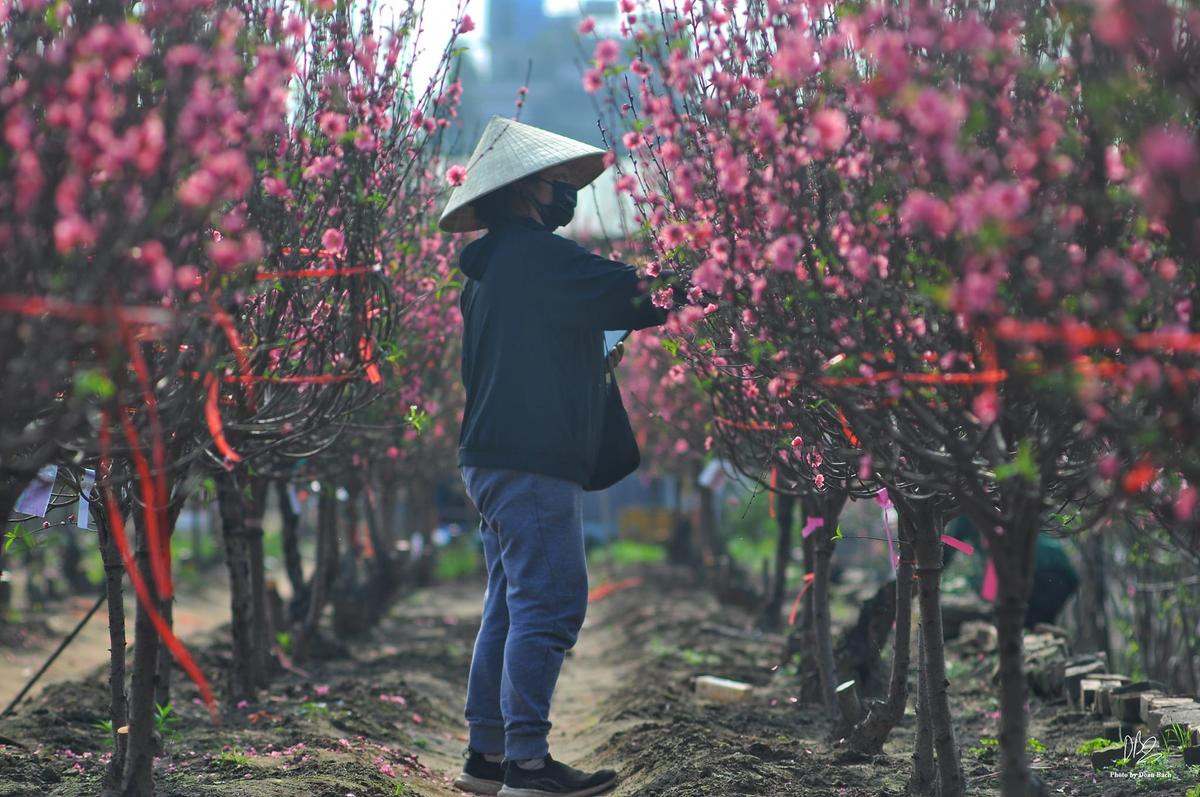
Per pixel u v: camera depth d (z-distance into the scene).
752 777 11.47
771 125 6.71
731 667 21.39
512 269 11.06
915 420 7.61
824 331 6.79
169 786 10.97
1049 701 16.31
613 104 8.41
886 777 11.57
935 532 9.05
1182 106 5.91
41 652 28.14
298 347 10.33
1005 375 6.26
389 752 14.30
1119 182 6.46
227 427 8.70
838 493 12.51
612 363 12.26
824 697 15.07
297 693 18.31
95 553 46.38
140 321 6.41
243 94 6.72
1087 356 6.99
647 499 86.50
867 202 6.55
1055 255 5.85
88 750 13.53
